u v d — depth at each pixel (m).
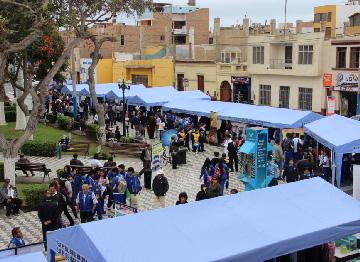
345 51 39.06
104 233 9.24
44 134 33.44
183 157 25.95
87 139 32.59
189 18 71.50
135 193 17.81
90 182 17.11
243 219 10.31
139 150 27.28
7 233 16.19
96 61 31.08
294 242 9.91
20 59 24.16
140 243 9.05
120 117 40.53
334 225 10.59
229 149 24.34
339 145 18.69
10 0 19.81
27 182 21.55
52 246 10.04
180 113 35.34
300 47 42.41
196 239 9.41
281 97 44.97
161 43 67.19
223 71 50.06
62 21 21.67
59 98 46.28
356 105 39.09
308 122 25.88
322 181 12.55
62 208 16.16
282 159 22.53
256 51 46.81
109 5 26.06
